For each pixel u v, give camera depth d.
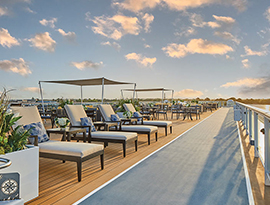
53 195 2.06
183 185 2.30
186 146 4.25
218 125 7.82
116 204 1.88
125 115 5.46
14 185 1.41
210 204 1.90
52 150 2.55
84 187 2.25
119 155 3.58
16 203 1.25
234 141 4.76
